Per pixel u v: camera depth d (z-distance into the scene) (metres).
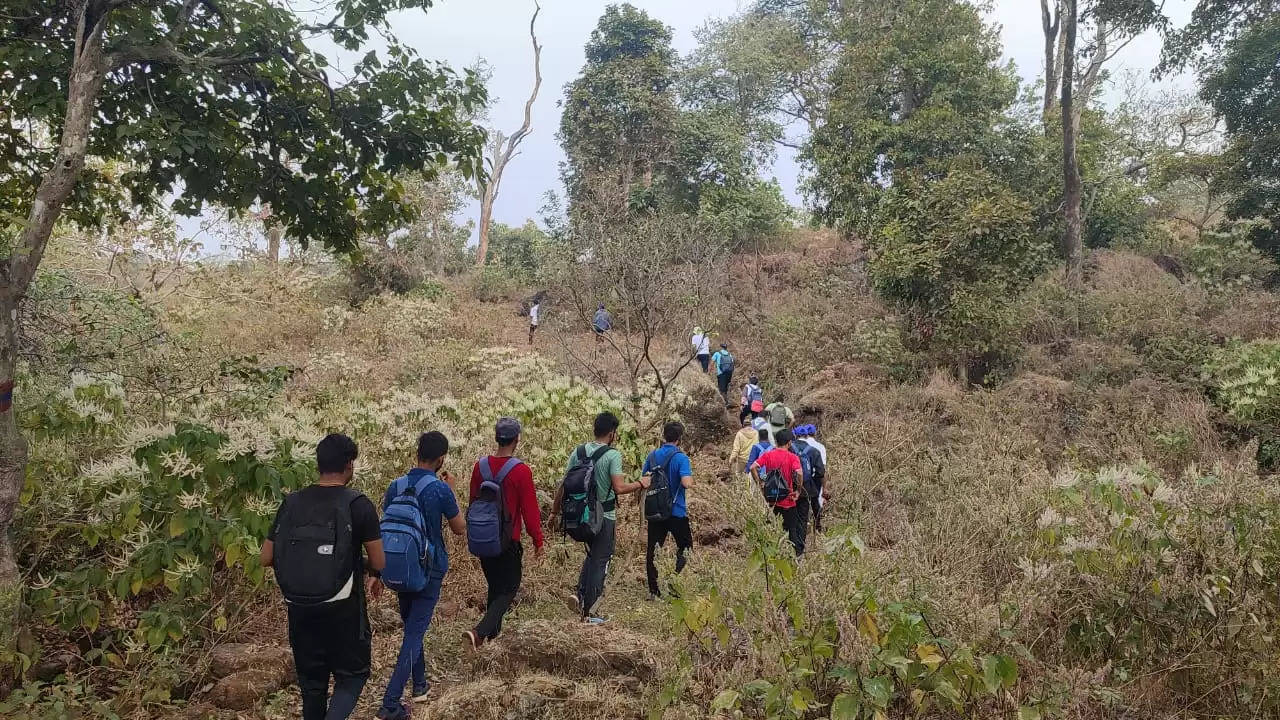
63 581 4.41
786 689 3.54
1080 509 5.10
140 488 4.48
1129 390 11.52
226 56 5.41
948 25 20.58
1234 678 4.02
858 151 20.89
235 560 4.35
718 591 3.93
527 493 4.96
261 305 18.69
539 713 4.08
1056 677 3.68
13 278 4.05
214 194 5.72
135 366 6.48
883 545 6.82
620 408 9.75
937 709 3.77
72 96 4.29
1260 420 10.11
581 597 5.54
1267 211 16.78
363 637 3.69
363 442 7.03
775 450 6.80
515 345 19.58
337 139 5.98
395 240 24.91
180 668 4.37
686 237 13.87
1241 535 4.42
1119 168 23.00
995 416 11.52
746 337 20.48
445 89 5.93
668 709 3.79
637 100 29.48
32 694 3.71
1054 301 15.59
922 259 15.10
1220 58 17.41
